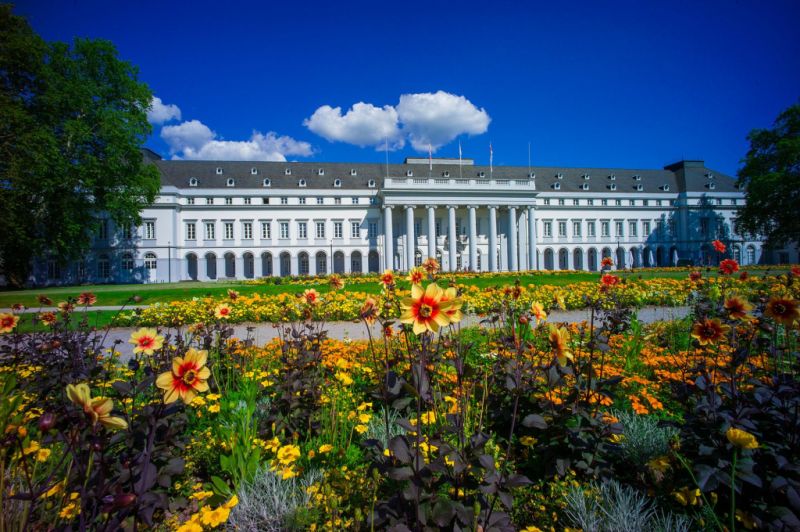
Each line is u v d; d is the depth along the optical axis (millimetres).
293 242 58906
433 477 2330
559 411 3178
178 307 13289
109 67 34219
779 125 44375
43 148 28328
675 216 71688
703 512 2582
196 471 3510
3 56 26344
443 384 4152
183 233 56219
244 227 58219
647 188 71750
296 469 3090
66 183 31188
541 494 2939
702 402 2787
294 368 4289
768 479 2449
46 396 4117
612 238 69250
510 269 57938
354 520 2430
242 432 3346
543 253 68938
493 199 57938
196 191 56562
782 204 42500
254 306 13961
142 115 36188
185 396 2115
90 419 1772
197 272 56531
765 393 2953
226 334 5750
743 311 3143
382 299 3584
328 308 13344
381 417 4031
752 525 2354
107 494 2082
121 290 26375
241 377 5020
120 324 12930
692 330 3240
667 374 5156
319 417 3830
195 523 2248
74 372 4418
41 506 2389
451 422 2689
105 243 51656
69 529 2014
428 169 67375
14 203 26688
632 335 6859
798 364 3396
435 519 2020
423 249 59781
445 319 2037
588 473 2955
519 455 3432
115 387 2830
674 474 2920
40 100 29594
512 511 2746
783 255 71000
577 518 2627
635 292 14062
